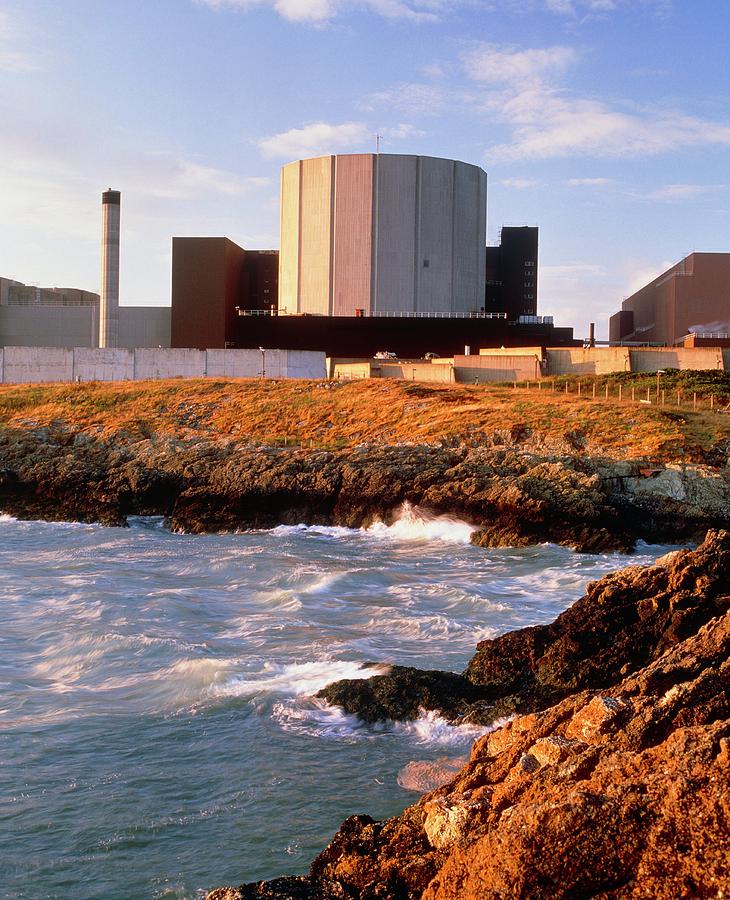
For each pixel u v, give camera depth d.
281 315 126.50
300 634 29.27
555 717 15.20
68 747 21.06
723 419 64.81
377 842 14.04
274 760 20.36
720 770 11.06
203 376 97.12
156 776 19.72
